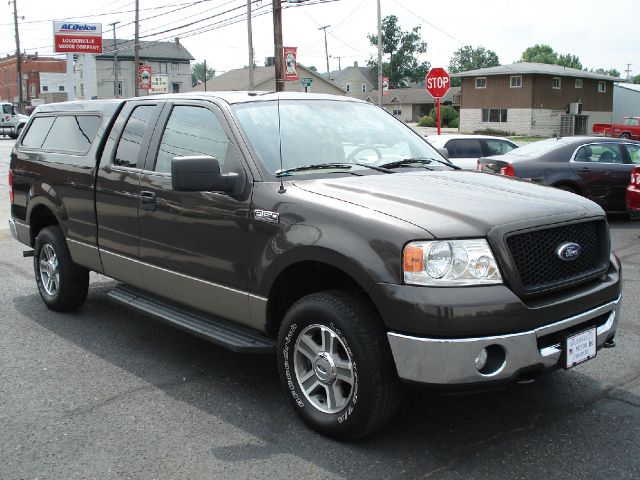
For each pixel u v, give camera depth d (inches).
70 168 222.5
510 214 137.4
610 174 442.6
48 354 204.4
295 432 151.6
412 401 166.7
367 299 141.6
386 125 199.8
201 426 155.5
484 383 128.7
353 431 141.6
